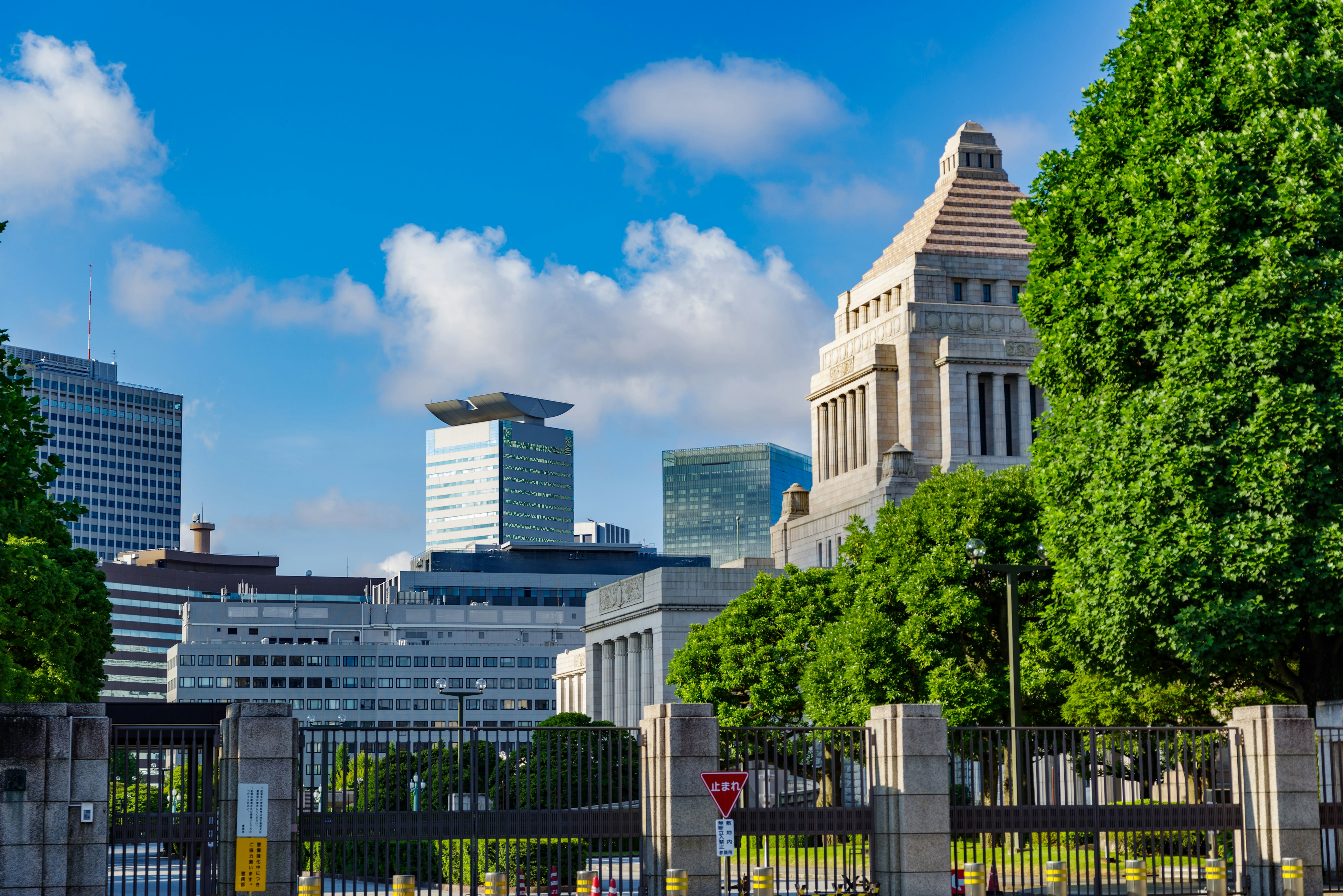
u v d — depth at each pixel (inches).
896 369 5324.8
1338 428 1531.7
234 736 1154.7
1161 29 1745.8
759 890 1179.9
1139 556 1611.7
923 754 1275.8
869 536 2810.0
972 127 5964.6
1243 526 1556.3
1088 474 1748.3
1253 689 1914.4
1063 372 1803.6
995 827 1304.1
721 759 1494.8
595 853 1905.8
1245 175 1622.8
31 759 1113.4
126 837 1151.6
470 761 1574.8
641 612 5251.0
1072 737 1403.8
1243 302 1569.9
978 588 2506.2
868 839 1445.6
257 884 1132.5
